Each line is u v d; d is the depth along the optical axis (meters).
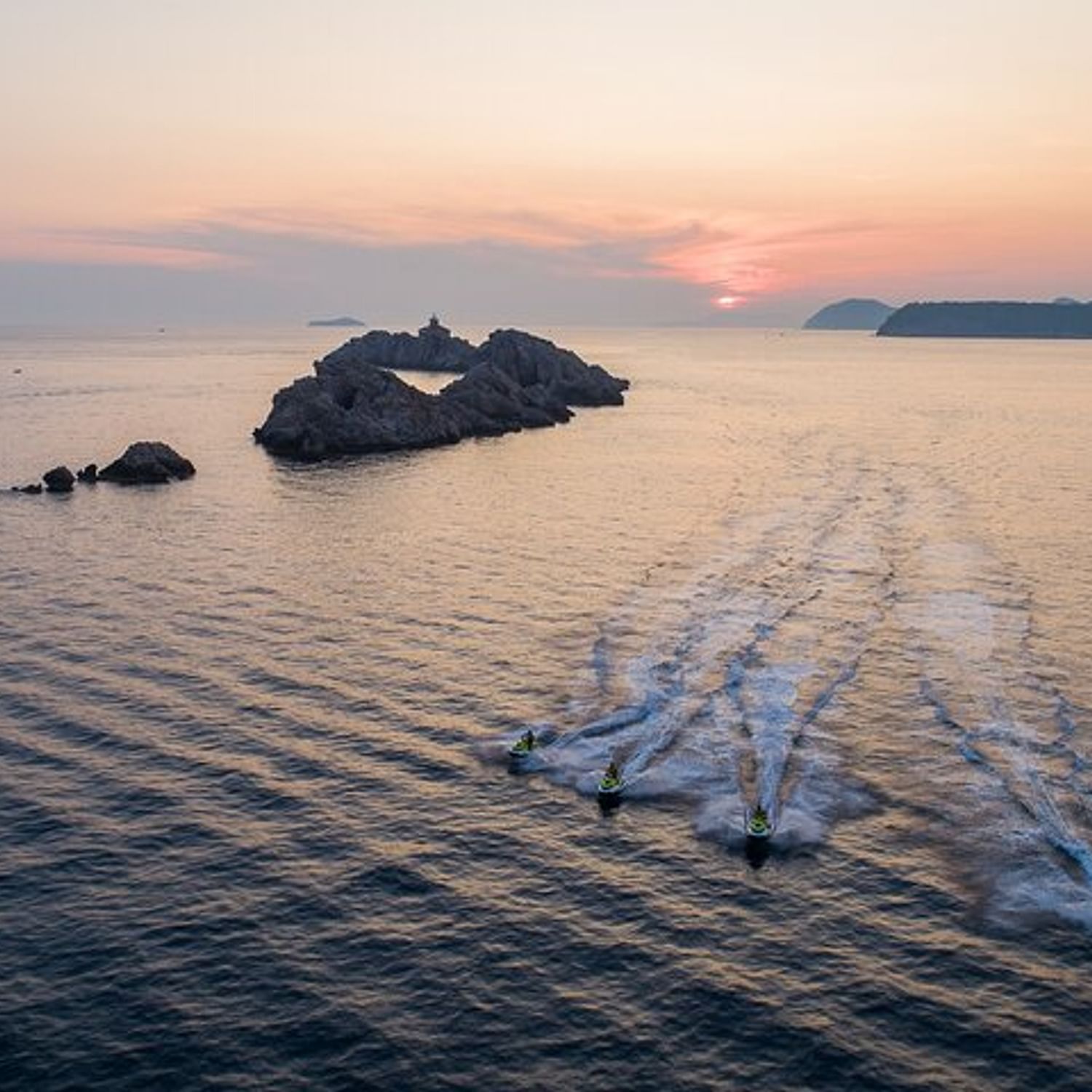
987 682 44.50
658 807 34.53
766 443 122.56
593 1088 22.58
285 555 66.75
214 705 42.28
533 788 35.81
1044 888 29.75
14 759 37.31
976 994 25.53
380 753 38.22
